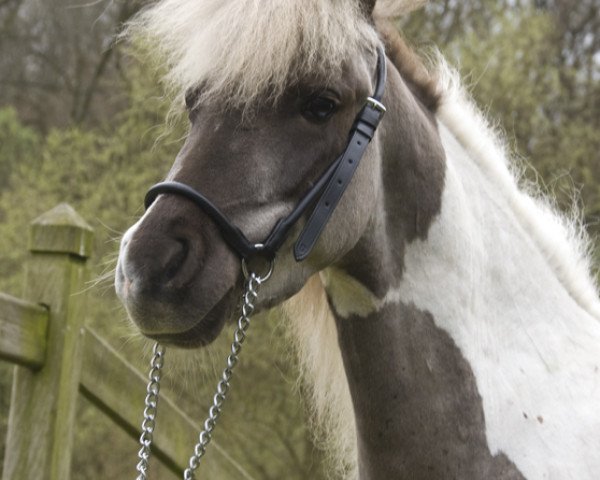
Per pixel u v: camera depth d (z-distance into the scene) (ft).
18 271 28.02
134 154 28.17
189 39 6.84
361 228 7.02
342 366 7.87
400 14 7.74
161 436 11.10
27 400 10.14
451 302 7.36
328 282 7.51
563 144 27.12
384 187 7.31
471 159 7.90
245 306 6.54
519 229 7.84
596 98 29.27
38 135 40.93
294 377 23.53
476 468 7.10
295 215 6.62
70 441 10.31
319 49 6.66
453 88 8.26
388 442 7.23
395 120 7.34
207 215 6.37
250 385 24.70
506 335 7.50
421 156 7.43
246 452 25.66
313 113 6.69
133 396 10.94
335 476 9.95
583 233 8.67
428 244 7.40
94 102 41.16
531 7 29.01
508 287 7.62
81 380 10.51
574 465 7.02
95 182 28.76
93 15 42.57
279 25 6.54
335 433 8.18
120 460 26.61
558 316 7.70
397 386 7.25
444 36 28.71
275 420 24.84
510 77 26.78
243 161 6.49
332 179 6.78
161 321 6.16
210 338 6.39
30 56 44.52
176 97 7.54
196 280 6.23
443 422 7.18
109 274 7.79
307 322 7.98
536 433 7.16
